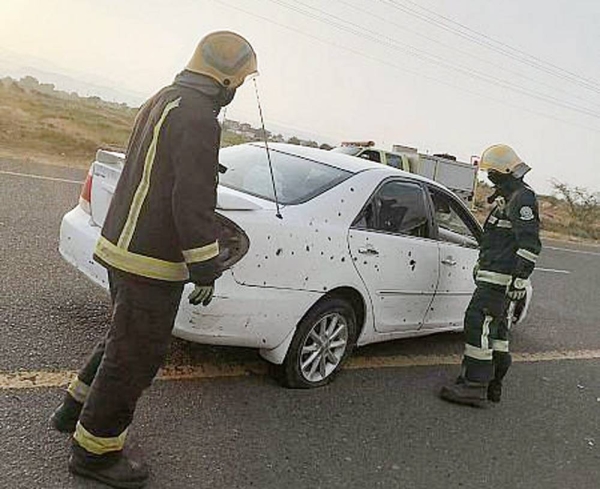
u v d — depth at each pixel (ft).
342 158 17.11
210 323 12.71
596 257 65.16
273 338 13.85
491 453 14.16
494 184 16.84
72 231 15.06
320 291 14.34
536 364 21.52
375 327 16.46
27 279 18.11
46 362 13.43
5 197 27.99
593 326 28.81
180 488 10.34
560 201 119.75
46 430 10.95
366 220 15.64
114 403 9.59
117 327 9.53
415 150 73.15
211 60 9.20
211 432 12.30
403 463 12.82
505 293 16.53
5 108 62.23
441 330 19.13
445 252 18.12
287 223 13.58
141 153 9.36
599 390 20.07
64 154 50.06
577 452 15.17
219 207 12.60
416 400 16.15
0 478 9.50
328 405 14.66
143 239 9.23
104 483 9.92
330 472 11.86
